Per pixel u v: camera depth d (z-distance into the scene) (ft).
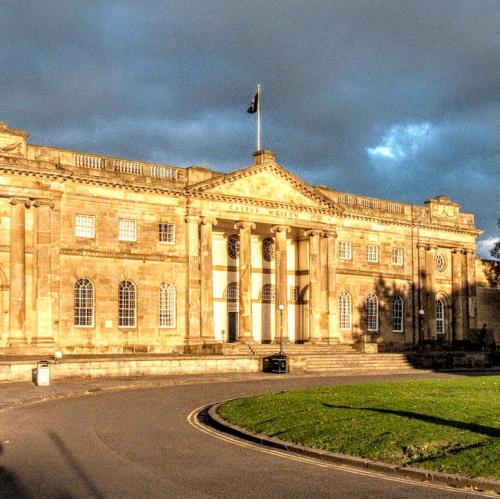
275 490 53.42
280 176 228.02
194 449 71.10
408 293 267.80
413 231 270.87
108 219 197.16
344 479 57.47
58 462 63.26
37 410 102.63
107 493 52.01
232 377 165.58
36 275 182.29
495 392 110.93
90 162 195.21
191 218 210.38
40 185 183.93
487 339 283.38
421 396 104.22
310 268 236.43
